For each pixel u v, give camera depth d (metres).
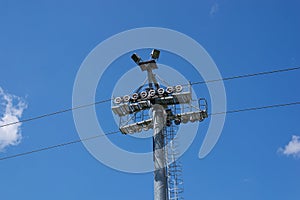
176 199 14.86
